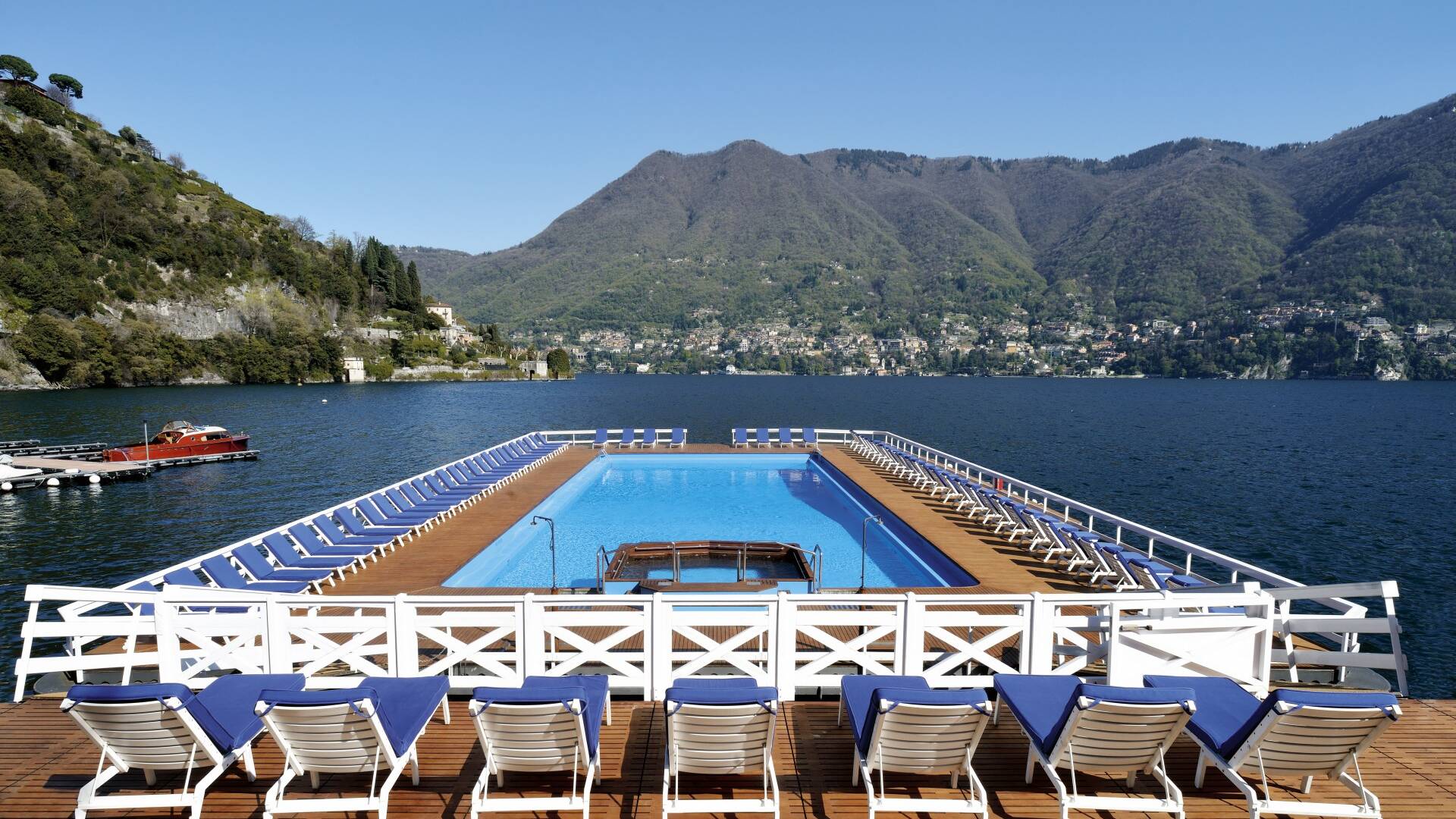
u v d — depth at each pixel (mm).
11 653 12656
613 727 5570
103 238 99812
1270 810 4227
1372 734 4082
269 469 32844
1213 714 4707
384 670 6020
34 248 87250
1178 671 5836
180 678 5879
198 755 4469
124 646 7809
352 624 5848
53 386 79250
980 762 5078
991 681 5910
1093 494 28531
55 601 15469
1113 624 5762
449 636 5898
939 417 66250
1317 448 43219
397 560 11383
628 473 22906
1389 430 53969
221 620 5938
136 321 92625
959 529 13805
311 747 4219
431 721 5688
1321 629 6480
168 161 144000
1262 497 27984
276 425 52219
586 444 26547
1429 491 29391
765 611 5980
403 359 124500
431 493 16297
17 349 76125
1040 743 4430
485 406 75062
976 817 4445
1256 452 41469
